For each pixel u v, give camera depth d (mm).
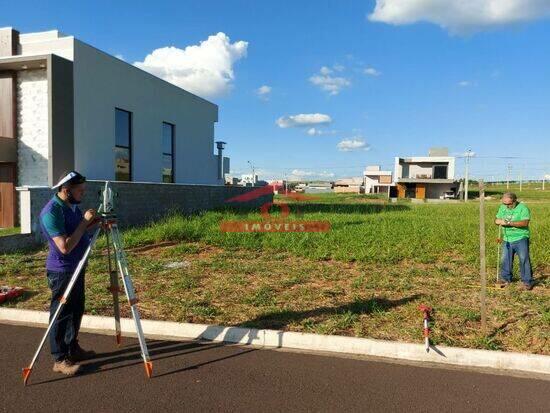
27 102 14664
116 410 3877
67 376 4547
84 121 15344
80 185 4617
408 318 6137
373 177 86500
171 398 4102
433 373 4738
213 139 26109
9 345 5395
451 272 8836
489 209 29328
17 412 3830
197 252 11031
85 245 4789
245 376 4594
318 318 6156
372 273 8781
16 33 15383
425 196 65750
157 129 20141
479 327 5820
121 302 6918
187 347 5418
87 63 15430
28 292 7434
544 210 28094
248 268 9070
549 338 5406
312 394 4211
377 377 4613
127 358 5043
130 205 15617
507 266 8031
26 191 11430
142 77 18812
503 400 4145
